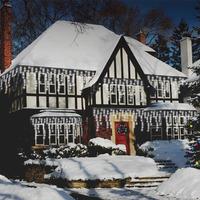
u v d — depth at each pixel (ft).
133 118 105.40
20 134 102.01
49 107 100.22
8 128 110.11
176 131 108.58
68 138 99.04
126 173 69.36
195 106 65.98
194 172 57.36
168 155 89.30
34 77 99.60
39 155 87.56
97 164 73.72
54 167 74.23
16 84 104.06
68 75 103.50
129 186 67.82
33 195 42.57
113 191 61.62
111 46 113.09
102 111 100.99
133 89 106.32
